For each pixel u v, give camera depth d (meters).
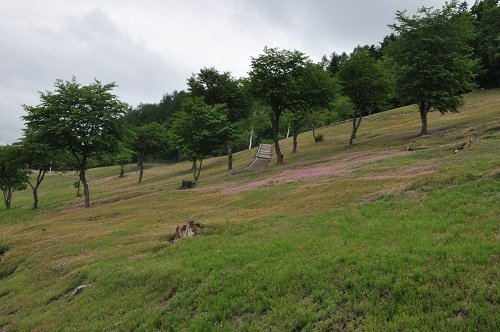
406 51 42.41
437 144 34.62
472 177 18.56
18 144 51.62
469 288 9.24
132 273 15.46
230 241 17.48
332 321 9.32
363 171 28.45
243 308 10.95
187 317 11.23
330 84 48.78
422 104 42.88
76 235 25.78
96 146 40.81
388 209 17.25
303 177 32.66
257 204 25.73
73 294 15.49
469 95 78.69
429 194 17.91
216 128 49.50
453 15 41.19
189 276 13.84
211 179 47.38
